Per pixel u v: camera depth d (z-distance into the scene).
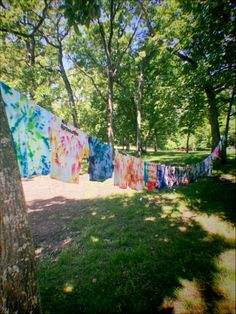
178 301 2.57
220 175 9.55
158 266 3.19
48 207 6.26
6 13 8.23
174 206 5.90
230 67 6.13
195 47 7.07
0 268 1.03
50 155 1.81
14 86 9.93
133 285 2.82
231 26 5.29
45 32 11.55
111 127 12.66
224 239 3.96
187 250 3.59
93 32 11.76
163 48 8.25
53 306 2.54
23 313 1.08
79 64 14.66
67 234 4.38
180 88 7.92
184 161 14.52
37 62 12.41
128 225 4.68
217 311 2.43
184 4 5.83
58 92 12.36
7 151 1.14
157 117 18.08
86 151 2.29
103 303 2.54
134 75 16.33
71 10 2.66
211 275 2.98
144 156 19.59
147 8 10.20
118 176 3.01
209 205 5.87
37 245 3.97
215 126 10.95
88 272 3.11
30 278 1.15
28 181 10.12
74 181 2.07
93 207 6.09
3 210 1.06
